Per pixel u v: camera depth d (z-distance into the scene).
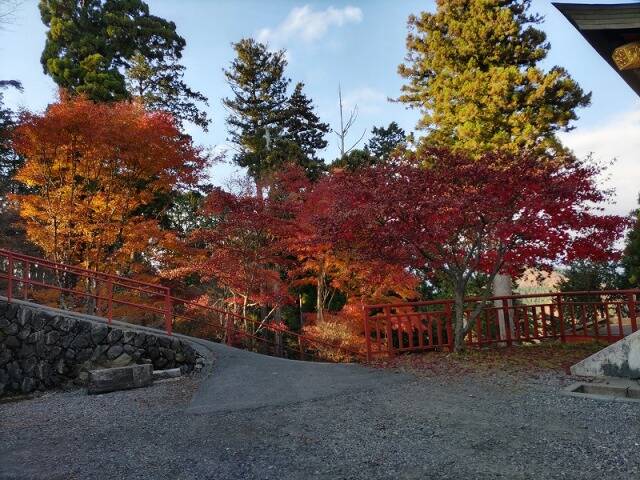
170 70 24.06
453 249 8.98
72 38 18.77
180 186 14.70
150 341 9.00
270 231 13.72
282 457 4.53
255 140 25.58
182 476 4.19
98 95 17.38
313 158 26.88
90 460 4.70
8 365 8.29
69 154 12.73
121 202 13.92
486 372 7.58
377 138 30.03
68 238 13.63
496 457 4.21
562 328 9.96
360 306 13.86
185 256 15.09
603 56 5.09
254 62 26.45
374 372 8.02
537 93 15.63
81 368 8.56
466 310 10.10
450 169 8.22
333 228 8.48
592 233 8.09
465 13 17.97
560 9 4.74
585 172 7.95
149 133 12.59
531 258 8.44
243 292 14.38
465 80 17.08
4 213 17.36
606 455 4.09
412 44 19.38
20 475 4.39
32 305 8.90
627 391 6.04
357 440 4.87
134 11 21.52
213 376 8.28
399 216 8.05
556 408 5.52
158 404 6.82
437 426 5.14
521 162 8.14
